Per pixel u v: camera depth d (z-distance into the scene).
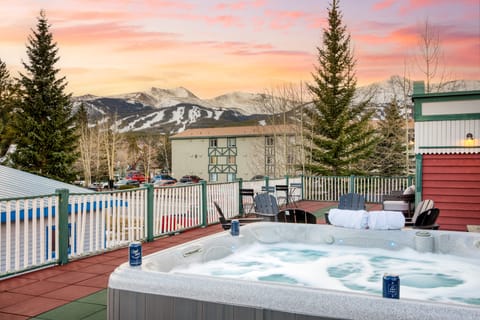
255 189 12.70
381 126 30.41
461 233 5.43
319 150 25.28
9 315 3.79
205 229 9.00
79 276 5.10
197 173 45.69
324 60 25.05
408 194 9.58
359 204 9.63
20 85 28.30
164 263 4.16
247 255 5.89
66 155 27.72
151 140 53.34
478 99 8.61
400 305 2.52
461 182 8.70
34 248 5.33
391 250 5.74
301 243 6.29
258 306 2.77
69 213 6.70
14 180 9.46
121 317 3.15
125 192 6.91
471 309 2.43
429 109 8.95
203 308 2.90
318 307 2.64
